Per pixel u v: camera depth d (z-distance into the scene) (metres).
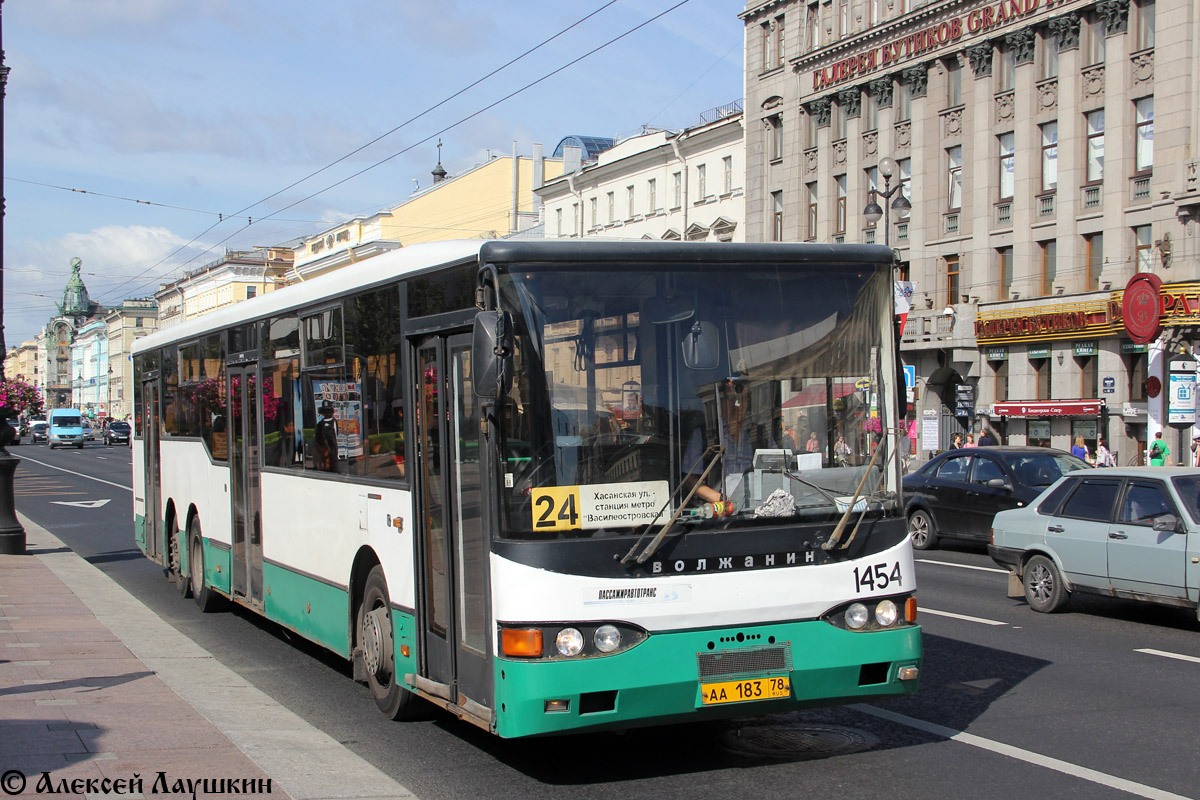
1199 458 32.75
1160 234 35.41
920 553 18.75
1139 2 36.28
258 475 10.95
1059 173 38.72
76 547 21.19
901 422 6.93
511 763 7.07
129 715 7.84
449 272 7.07
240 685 9.20
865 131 46.75
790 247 6.86
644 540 6.25
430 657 7.34
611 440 6.34
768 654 6.36
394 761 7.11
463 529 6.84
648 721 6.19
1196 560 11.38
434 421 7.28
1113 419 36.94
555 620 6.06
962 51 42.34
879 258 7.05
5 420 18.59
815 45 49.09
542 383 6.29
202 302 96.75
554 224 64.75
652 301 6.54
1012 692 8.88
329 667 10.20
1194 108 34.66
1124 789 6.43
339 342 8.91
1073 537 12.55
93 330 163.00
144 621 12.24
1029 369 40.16
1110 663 9.99
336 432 8.96
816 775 6.73
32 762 6.60
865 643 6.56
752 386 6.62
